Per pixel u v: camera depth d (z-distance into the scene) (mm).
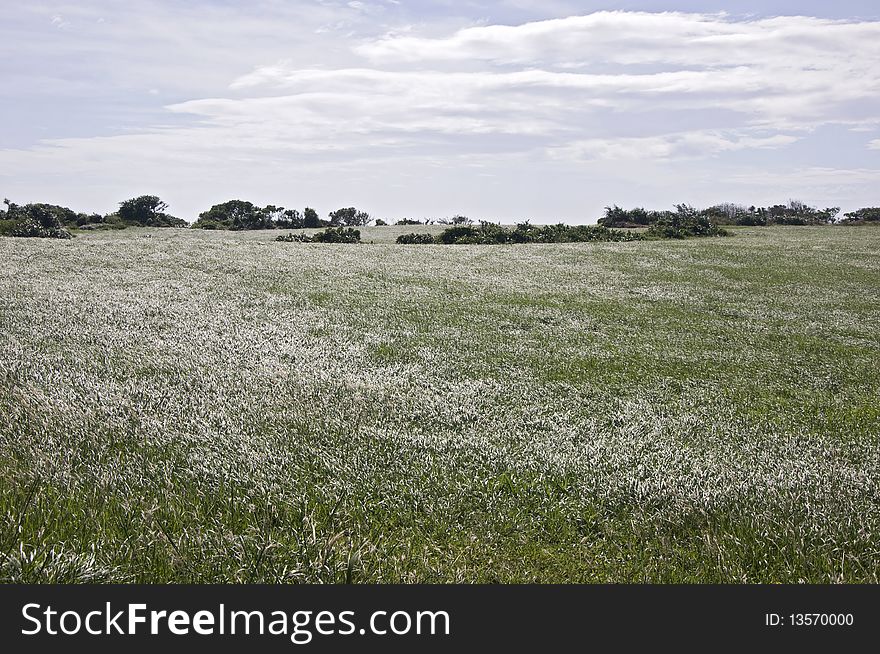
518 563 6703
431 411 11312
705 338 19547
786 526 7430
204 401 10977
